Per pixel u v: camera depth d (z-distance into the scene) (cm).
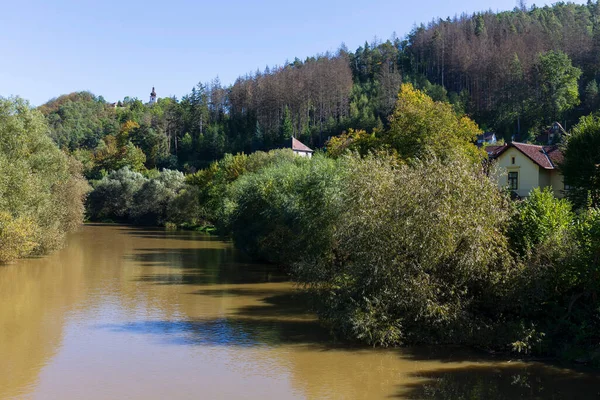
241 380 1462
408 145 3984
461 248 1764
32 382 1445
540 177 4078
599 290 1620
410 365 1575
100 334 1945
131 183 9381
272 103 14062
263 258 4116
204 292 2814
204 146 13338
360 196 1980
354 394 1349
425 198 1773
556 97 10425
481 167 1972
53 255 4450
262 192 4078
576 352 1588
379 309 1775
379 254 1784
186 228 8238
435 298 1730
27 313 2281
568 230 1794
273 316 2247
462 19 18125
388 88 13575
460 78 14100
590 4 18900
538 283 1667
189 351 1733
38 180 4241
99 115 19750
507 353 1677
